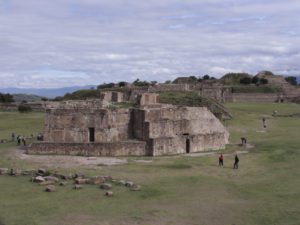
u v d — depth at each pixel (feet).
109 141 214.90
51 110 219.41
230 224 104.47
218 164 184.03
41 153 209.97
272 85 652.89
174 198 126.93
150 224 103.65
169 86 460.55
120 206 118.11
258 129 319.27
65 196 127.95
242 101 563.48
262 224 104.27
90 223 103.96
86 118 217.15
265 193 133.18
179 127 223.30
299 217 108.58
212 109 369.50
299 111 441.27
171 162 187.01
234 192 134.92
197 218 108.68
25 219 106.52
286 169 170.40
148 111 216.13
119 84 590.14
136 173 161.89
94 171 164.25
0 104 535.19
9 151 218.38
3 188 137.90
